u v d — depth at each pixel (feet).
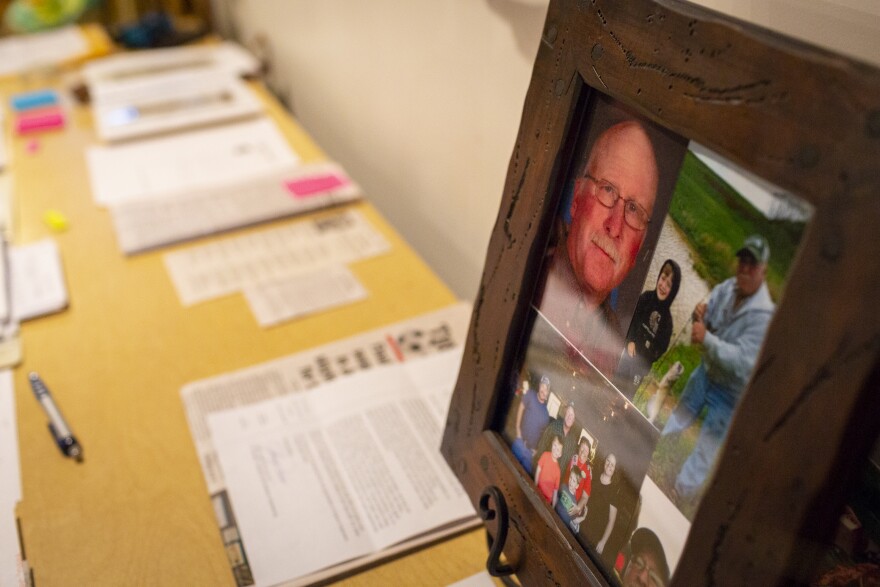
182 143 4.63
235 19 6.61
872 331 0.96
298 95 5.62
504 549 1.78
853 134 0.97
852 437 1.01
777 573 1.10
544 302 1.66
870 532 1.34
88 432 2.53
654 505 1.35
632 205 1.39
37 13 6.61
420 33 3.41
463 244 3.63
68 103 5.37
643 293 1.37
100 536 2.16
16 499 2.28
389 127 4.10
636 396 1.40
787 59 1.04
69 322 3.09
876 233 0.95
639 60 1.31
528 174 1.63
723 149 1.16
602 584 1.45
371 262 3.45
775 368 1.07
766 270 1.13
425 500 2.24
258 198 3.94
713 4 1.79
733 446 1.13
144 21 6.30
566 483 1.60
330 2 4.35
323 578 2.02
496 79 2.91
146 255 3.54
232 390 2.71
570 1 1.46
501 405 1.83
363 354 2.87
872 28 1.45
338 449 2.43
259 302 3.18
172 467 2.39
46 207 3.98
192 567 2.07
